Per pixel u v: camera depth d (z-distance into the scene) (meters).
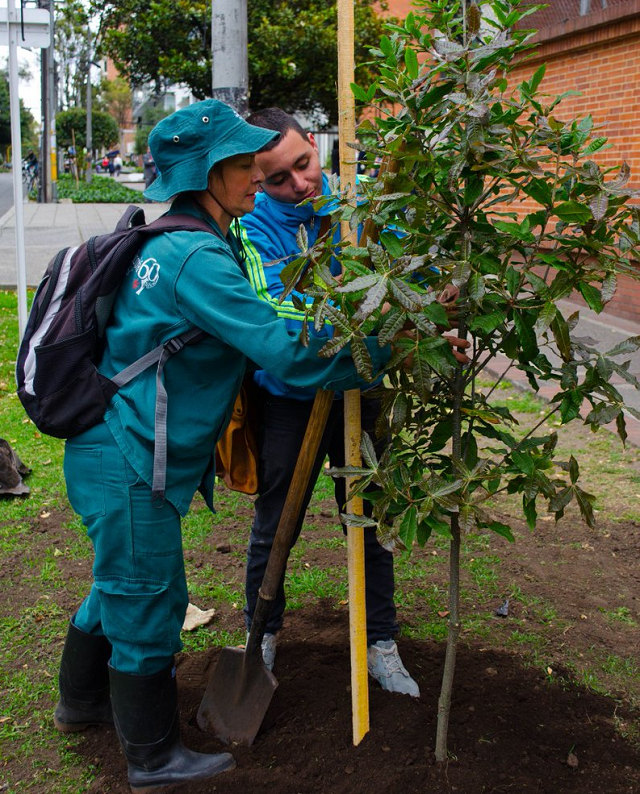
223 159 2.23
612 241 2.05
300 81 14.51
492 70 1.96
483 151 1.87
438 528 2.07
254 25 13.86
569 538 4.16
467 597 3.62
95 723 2.78
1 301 9.88
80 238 16.09
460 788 2.35
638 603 3.56
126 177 48.88
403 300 1.77
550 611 3.49
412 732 2.56
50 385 2.25
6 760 2.67
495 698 2.80
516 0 2.02
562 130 2.08
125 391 2.25
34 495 4.71
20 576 3.80
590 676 3.02
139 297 2.23
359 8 13.98
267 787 2.41
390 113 2.11
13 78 6.44
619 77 8.12
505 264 2.01
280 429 2.70
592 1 8.59
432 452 2.26
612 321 8.38
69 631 2.65
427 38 2.07
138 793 2.45
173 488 2.32
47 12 6.43
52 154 28.30
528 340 2.02
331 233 2.04
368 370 1.89
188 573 3.87
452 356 2.02
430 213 2.04
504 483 4.81
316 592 3.67
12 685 3.03
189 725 2.75
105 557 2.31
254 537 2.85
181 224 2.25
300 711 2.75
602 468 4.96
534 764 2.47
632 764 2.54
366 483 2.12
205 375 2.29
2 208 25.48
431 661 3.07
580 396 2.16
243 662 2.65
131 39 14.28
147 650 2.37
